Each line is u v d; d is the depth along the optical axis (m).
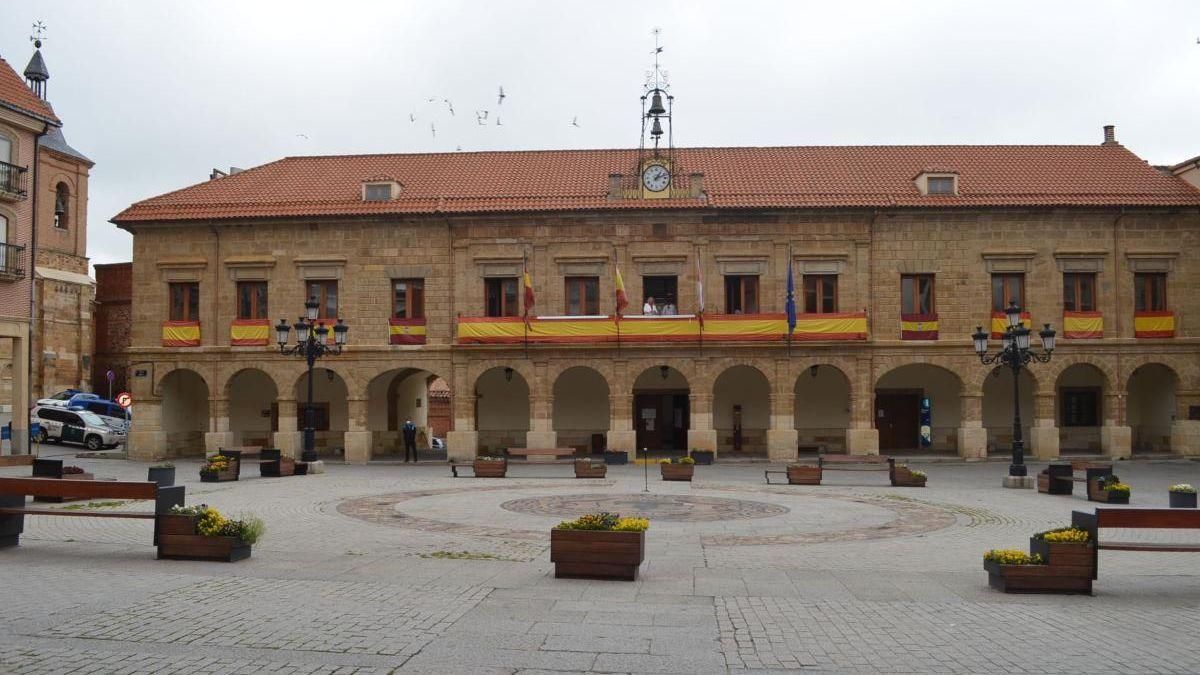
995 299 39.69
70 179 61.50
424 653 8.23
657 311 40.03
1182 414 39.41
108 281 64.50
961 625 9.56
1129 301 39.56
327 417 43.34
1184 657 8.43
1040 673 7.92
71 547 14.01
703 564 13.26
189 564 12.61
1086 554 11.25
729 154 45.03
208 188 43.03
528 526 17.22
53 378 56.72
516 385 42.47
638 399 43.34
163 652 8.20
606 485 26.89
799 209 39.03
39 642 8.47
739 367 42.16
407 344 39.97
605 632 9.05
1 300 37.34
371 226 40.47
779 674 7.81
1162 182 41.16
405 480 28.50
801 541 15.84
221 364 40.28
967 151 44.84
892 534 16.94
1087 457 39.62
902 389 42.56
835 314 38.47
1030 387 42.19
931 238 39.59
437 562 13.02
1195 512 11.53
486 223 40.09
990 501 23.34
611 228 39.94
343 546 14.66
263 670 7.70
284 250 40.59
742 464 37.28
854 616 9.90
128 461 39.00
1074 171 42.34
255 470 33.19
